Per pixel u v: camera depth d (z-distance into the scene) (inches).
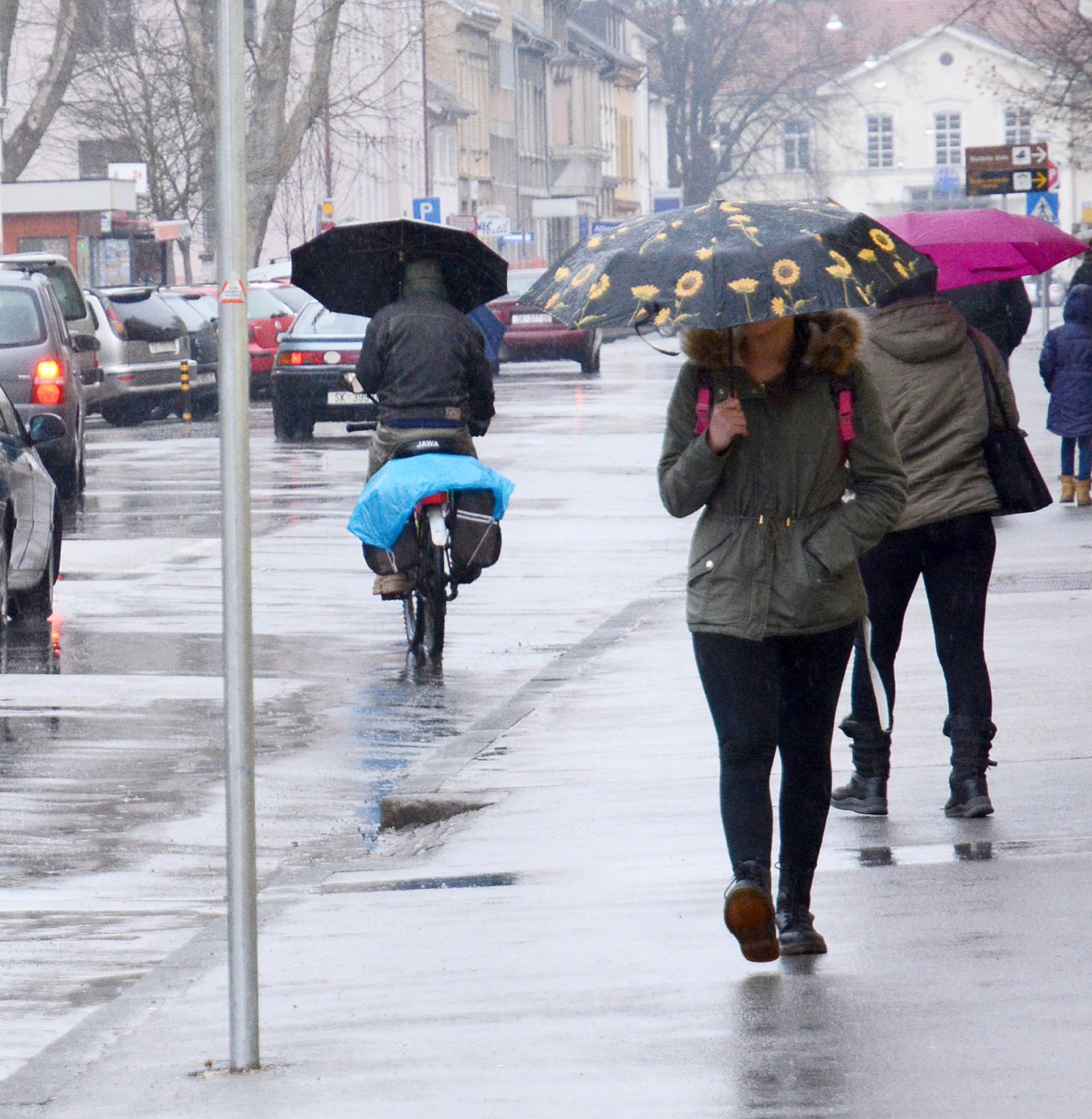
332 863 934.4
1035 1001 625.9
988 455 903.1
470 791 1029.2
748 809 677.3
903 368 896.3
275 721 1269.7
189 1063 618.5
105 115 6830.7
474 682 1395.2
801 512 690.2
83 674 1434.5
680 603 1690.5
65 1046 645.3
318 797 1077.1
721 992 659.4
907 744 1085.8
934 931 719.1
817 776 706.2
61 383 2635.3
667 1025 625.0
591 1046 608.1
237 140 582.2
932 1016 616.7
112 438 3816.4
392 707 1311.5
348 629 1619.1
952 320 900.6
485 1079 581.3
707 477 678.5
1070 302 2306.8
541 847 910.4
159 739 1218.6
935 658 1336.1
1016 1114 526.3
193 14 6309.1
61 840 992.9
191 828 1015.6
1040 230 995.9
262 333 4886.8
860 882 800.9
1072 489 2335.1
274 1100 574.9
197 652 1528.1
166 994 703.7
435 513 1440.7
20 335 2647.6
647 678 1331.2
